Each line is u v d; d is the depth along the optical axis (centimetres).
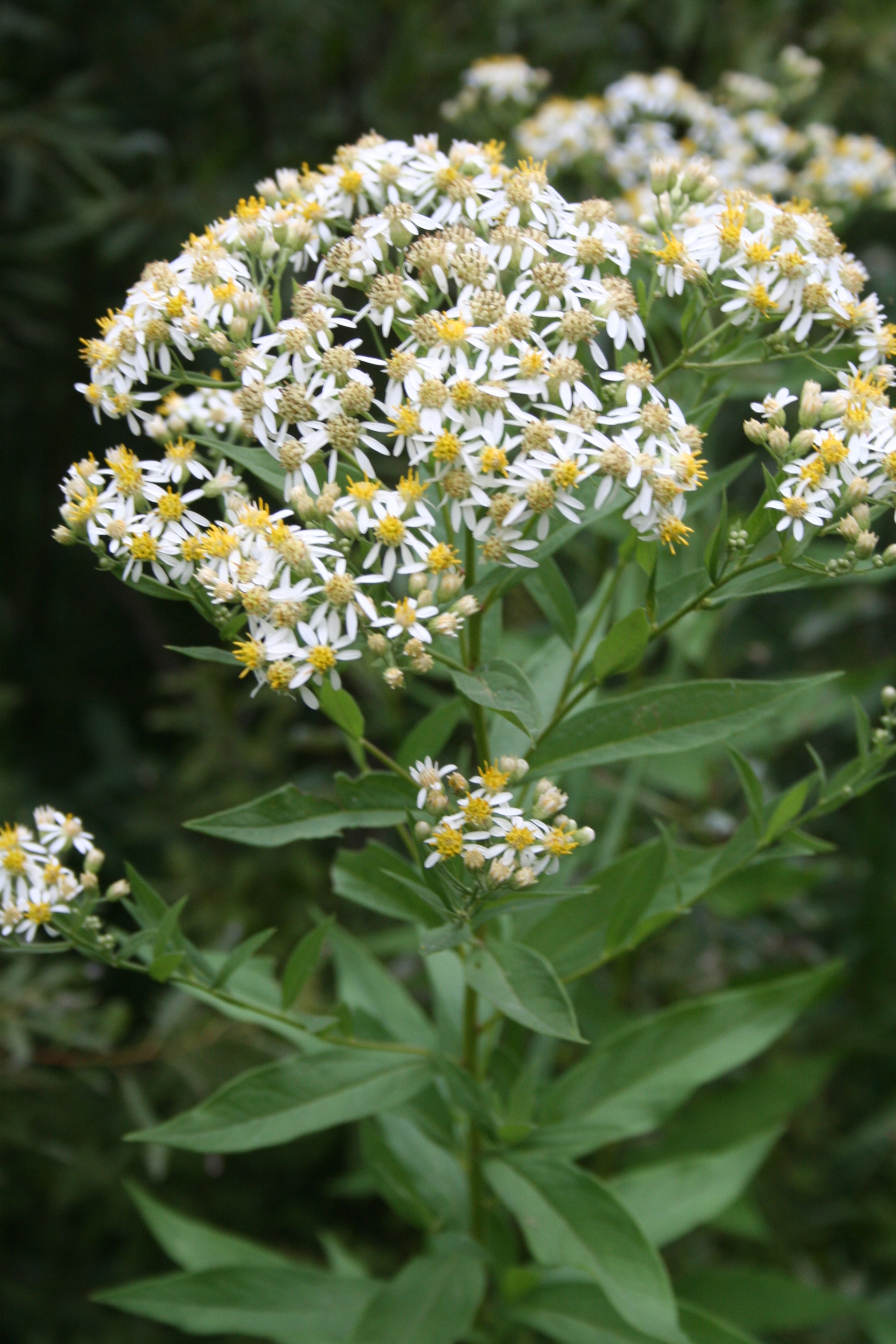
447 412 60
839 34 100
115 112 109
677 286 63
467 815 59
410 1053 65
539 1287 68
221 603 61
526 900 60
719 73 106
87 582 114
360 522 60
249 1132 63
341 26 105
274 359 62
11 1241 91
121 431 111
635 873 64
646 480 60
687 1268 84
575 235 63
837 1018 91
